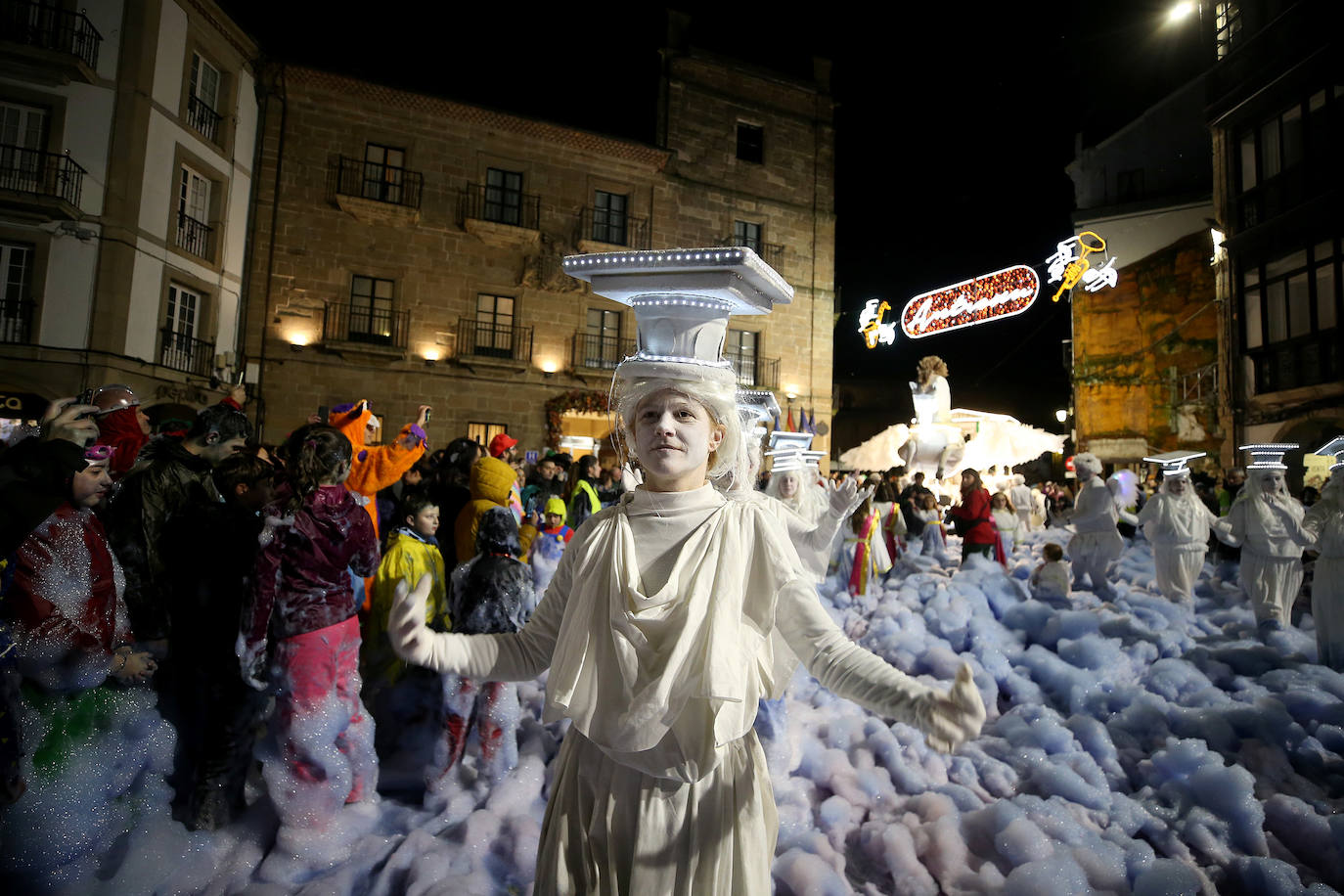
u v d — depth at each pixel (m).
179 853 2.89
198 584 3.28
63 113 14.80
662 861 1.44
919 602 7.58
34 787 2.58
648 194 23.41
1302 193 15.11
